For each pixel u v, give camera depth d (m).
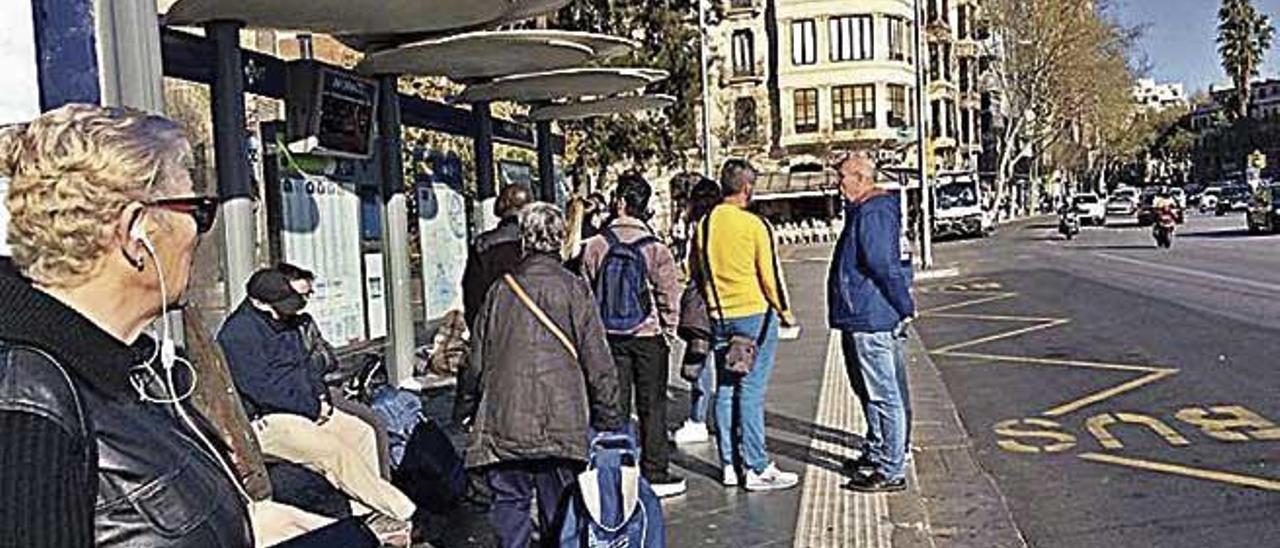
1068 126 82.62
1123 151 106.94
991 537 6.54
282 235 8.05
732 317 7.45
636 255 7.32
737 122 68.44
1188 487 7.55
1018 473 8.16
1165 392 11.07
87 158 1.95
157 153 2.04
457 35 8.96
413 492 6.58
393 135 9.54
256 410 5.97
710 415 10.18
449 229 11.31
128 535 1.83
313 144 8.11
